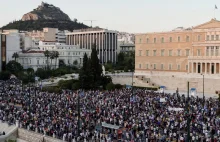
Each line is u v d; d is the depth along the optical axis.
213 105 77.50
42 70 175.38
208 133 52.31
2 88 114.81
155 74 148.75
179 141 51.09
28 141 66.38
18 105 85.50
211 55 135.25
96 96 90.69
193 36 140.25
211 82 124.44
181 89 132.38
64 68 197.12
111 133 57.00
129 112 68.12
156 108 72.38
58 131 60.47
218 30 132.38
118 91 104.75
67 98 86.81
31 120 69.81
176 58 146.00
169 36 148.25
